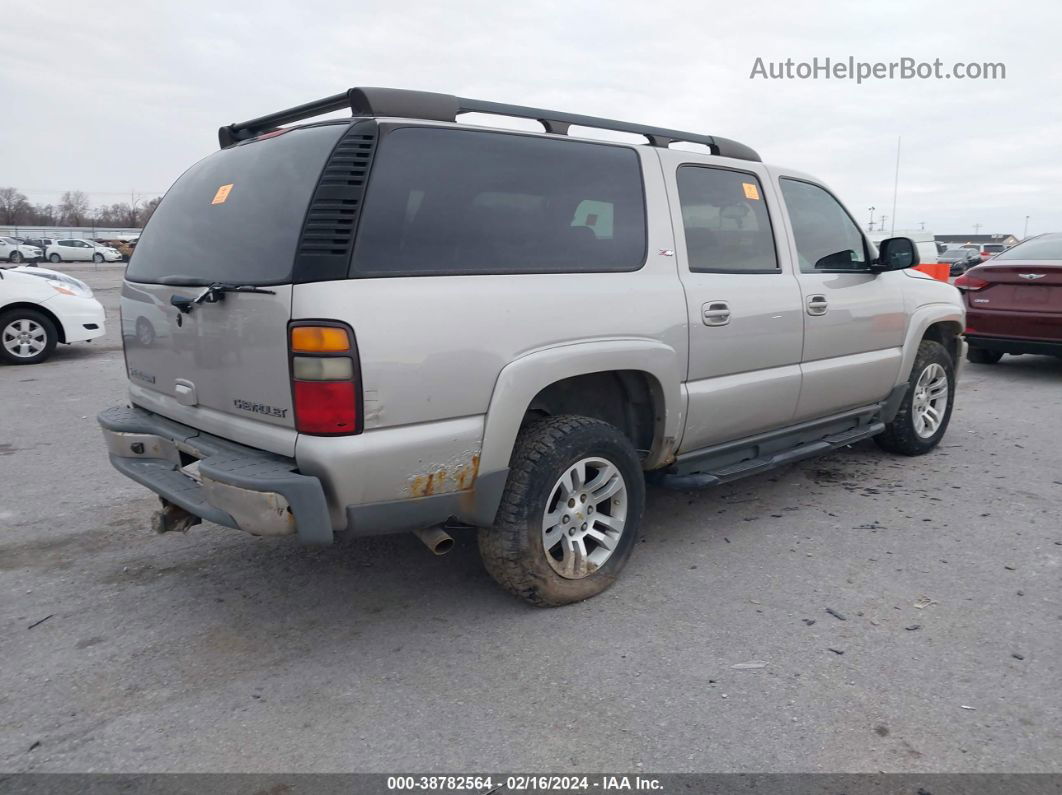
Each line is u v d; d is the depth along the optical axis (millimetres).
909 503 4762
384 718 2678
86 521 4523
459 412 2941
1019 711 2680
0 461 5680
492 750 2506
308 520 2705
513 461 3229
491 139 3229
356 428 2709
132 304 3633
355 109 3053
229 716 2693
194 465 3381
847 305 4660
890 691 2803
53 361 10273
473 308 2957
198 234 3281
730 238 4102
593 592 3496
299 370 2688
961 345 5934
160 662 3041
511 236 3189
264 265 2842
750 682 2861
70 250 54250
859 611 3398
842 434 4988
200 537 4289
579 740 2551
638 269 3594
